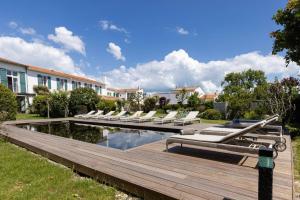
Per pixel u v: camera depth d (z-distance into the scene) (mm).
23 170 4004
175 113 13172
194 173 3445
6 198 2881
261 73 41031
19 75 22312
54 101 18875
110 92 44344
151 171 3529
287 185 2969
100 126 12508
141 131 10336
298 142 6473
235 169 3656
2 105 13672
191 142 4707
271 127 6531
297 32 7445
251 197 2543
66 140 6535
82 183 3389
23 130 9047
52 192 3072
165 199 2645
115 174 3359
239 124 7551
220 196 2578
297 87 10227
